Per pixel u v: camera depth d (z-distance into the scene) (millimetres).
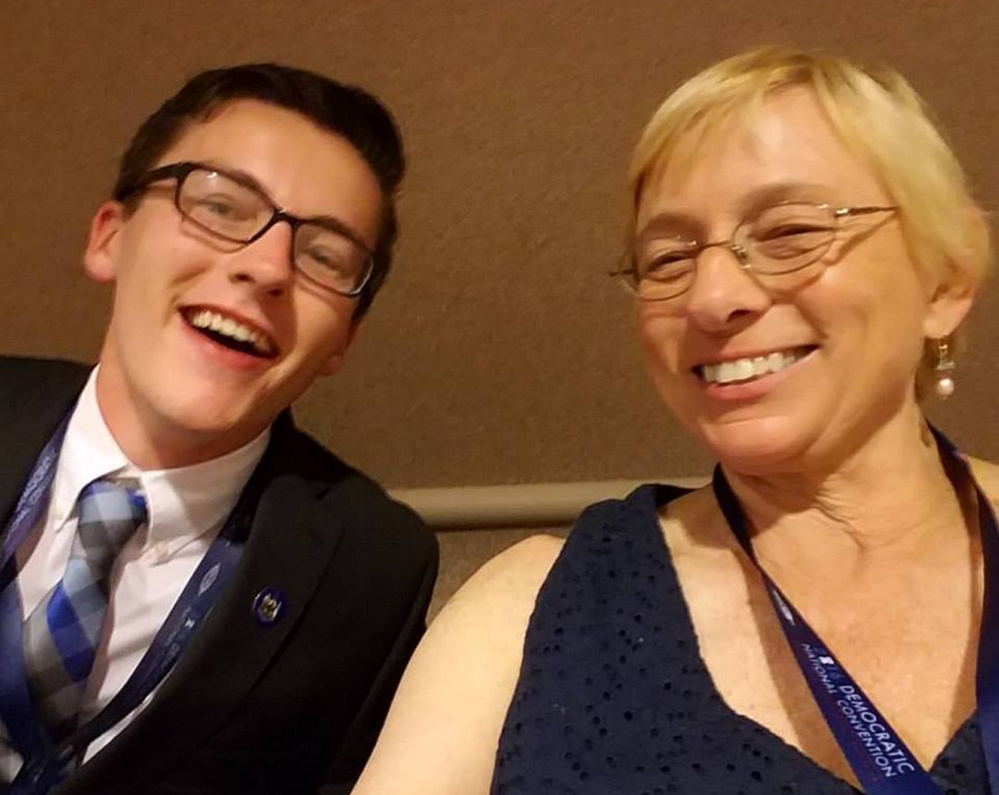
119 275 580
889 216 459
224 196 556
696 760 428
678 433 770
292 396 597
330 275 577
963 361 745
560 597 491
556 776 436
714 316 460
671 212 482
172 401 547
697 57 771
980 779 404
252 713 550
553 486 770
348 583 578
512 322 786
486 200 788
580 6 782
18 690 535
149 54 821
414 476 796
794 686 448
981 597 458
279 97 578
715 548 508
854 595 473
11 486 565
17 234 823
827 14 764
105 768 521
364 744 584
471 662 498
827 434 467
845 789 408
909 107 474
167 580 574
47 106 825
